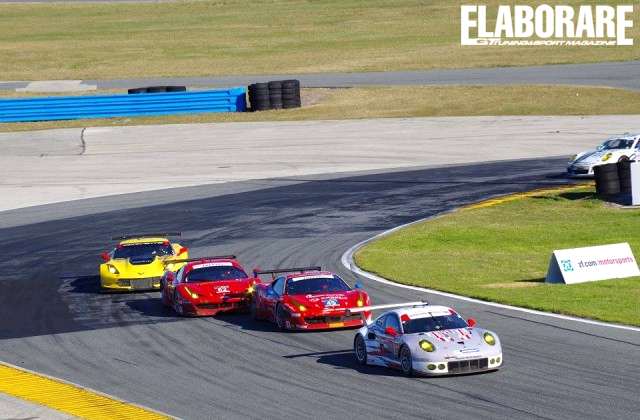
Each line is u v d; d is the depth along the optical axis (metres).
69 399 70.12
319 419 61.41
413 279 114.31
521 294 102.25
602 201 166.38
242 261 130.88
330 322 91.31
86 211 178.88
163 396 70.06
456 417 59.81
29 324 103.25
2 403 69.75
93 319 104.19
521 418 58.91
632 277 112.19
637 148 182.50
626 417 58.00
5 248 151.62
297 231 151.50
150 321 101.44
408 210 165.12
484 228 149.50
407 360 71.06
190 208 176.62
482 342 71.44
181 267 114.69
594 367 70.75
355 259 128.50
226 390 70.62
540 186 180.75
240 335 91.50
